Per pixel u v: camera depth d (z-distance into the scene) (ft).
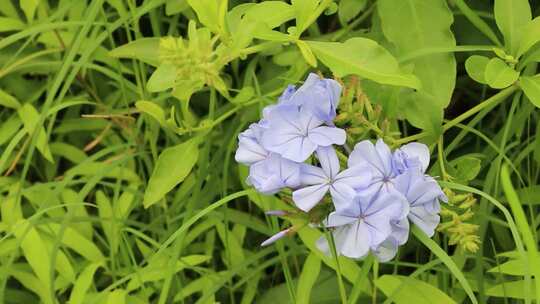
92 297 1.96
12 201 2.10
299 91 1.57
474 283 1.92
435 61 1.86
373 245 1.52
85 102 2.07
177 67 1.70
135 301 1.96
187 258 1.97
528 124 1.98
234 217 2.07
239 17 1.81
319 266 1.87
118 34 2.36
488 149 2.04
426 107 1.84
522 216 1.45
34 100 2.27
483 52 2.13
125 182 2.27
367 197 1.52
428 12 1.89
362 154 1.56
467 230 1.66
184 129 1.92
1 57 2.30
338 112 1.72
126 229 1.97
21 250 2.14
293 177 1.55
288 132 1.57
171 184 1.87
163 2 2.09
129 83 2.15
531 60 1.80
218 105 2.25
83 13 2.24
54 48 2.26
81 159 2.25
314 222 1.59
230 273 1.95
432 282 1.96
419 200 1.55
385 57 1.70
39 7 2.26
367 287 1.90
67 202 2.13
